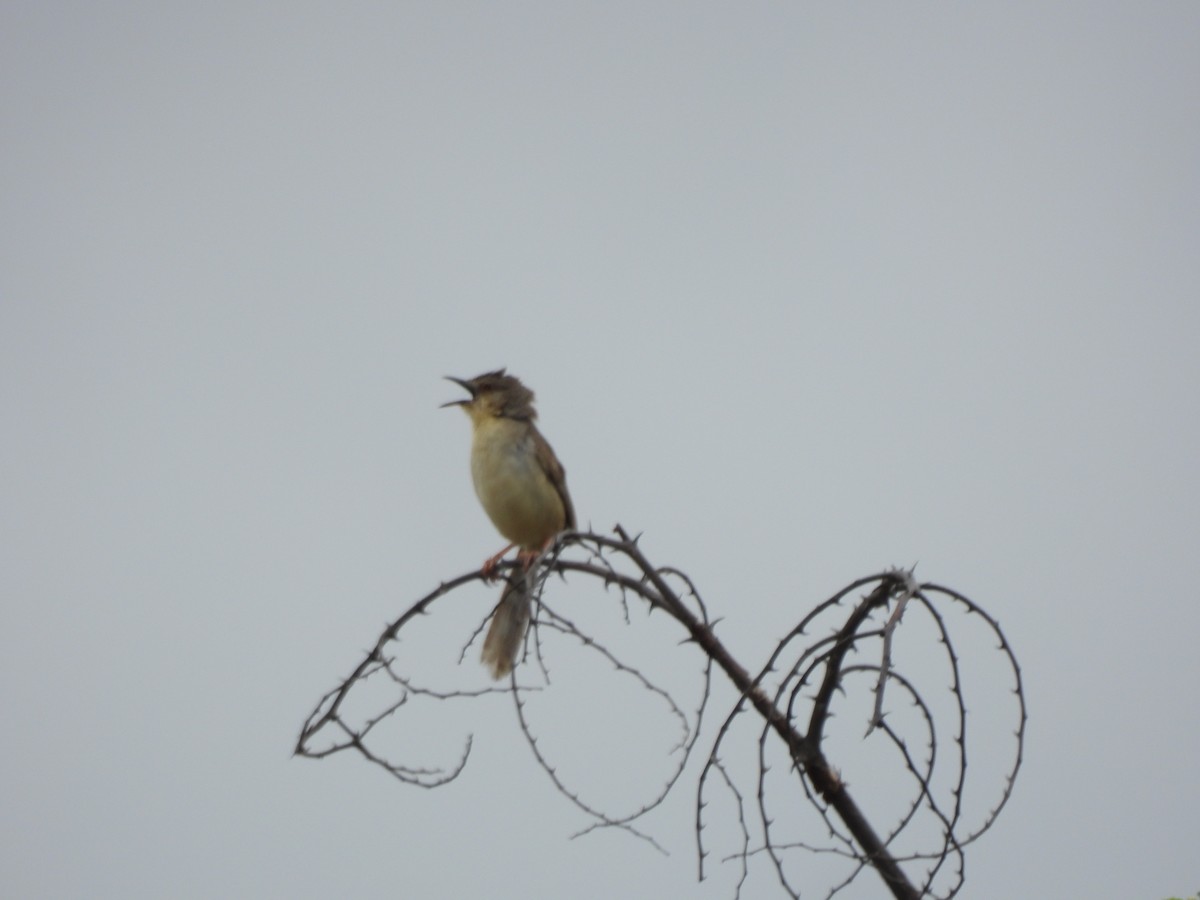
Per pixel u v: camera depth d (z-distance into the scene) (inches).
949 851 326.6
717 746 341.4
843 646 349.1
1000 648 337.4
